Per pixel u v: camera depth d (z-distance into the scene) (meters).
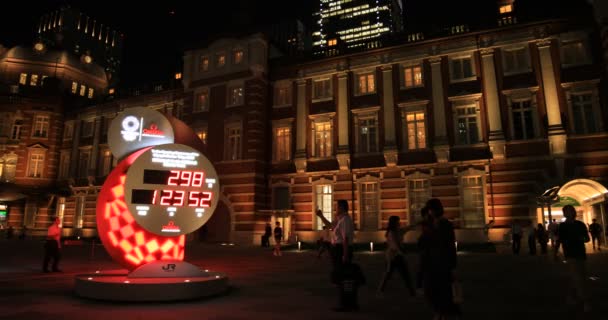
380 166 27.55
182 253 10.11
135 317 6.88
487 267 14.56
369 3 165.50
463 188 25.28
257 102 31.00
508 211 23.69
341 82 29.61
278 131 31.64
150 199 9.49
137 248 9.54
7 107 42.72
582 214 24.69
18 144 42.38
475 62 26.02
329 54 30.48
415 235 25.92
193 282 8.50
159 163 9.73
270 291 9.67
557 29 24.31
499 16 26.03
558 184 22.27
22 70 47.69
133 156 9.95
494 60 25.56
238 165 30.66
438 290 5.50
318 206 29.23
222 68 32.84
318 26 174.88
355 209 27.78
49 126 43.66
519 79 24.72
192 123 33.16
